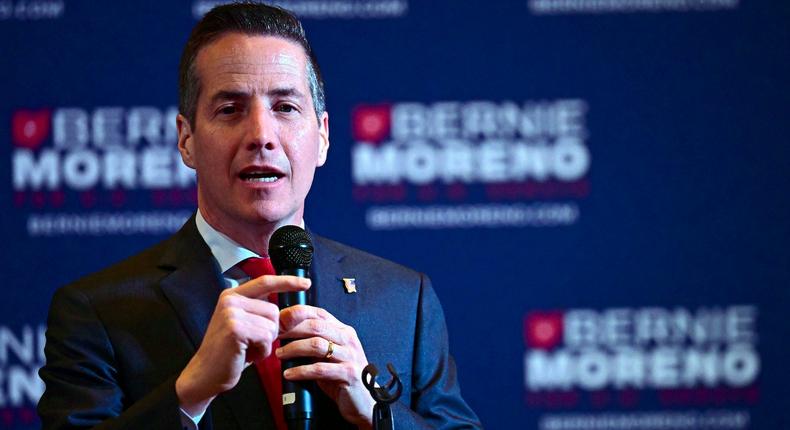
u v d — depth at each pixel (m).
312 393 5.56
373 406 5.65
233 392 5.97
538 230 11.79
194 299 6.17
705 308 11.80
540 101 11.84
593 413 11.73
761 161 11.87
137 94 11.75
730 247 11.84
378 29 11.86
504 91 11.85
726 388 11.78
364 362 5.69
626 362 11.77
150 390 5.94
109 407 5.84
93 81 11.73
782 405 11.76
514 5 11.91
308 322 5.51
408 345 6.55
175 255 6.41
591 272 11.78
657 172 11.84
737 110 11.88
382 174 11.77
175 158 11.74
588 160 11.82
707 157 11.86
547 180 11.80
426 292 6.85
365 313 6.50
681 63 11.90
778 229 11.84
